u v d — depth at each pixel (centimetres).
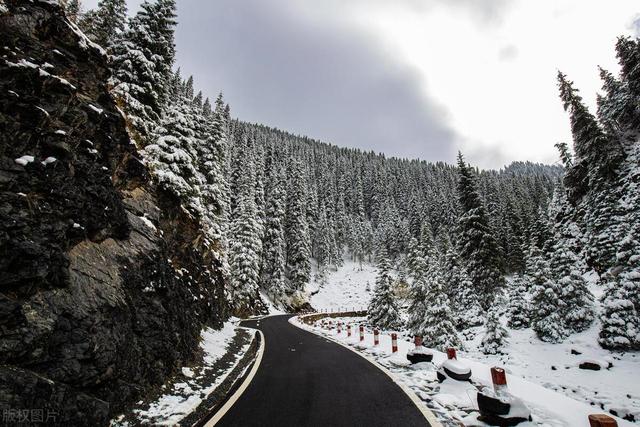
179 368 867
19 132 547
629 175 2962
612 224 2803
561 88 3438
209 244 1866
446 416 595
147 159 1259
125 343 645
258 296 4650
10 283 466
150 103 1636
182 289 1157
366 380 887
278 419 603
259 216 5228
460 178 3247
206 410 659
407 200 11369
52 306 514
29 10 643
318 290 7031
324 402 702
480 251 2869
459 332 2591
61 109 642
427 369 978
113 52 1605
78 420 468
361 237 9025
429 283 2205
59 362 484
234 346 1505
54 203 582
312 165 12700
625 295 1661
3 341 425
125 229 827
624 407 1170
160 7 1762
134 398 631
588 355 1689
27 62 588
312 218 8150
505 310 2686
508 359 1881
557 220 4403
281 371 1031
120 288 695
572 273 2125
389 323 3030
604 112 3941
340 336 2017
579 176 3762
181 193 1359
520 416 525
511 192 8706
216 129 2939
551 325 2020
